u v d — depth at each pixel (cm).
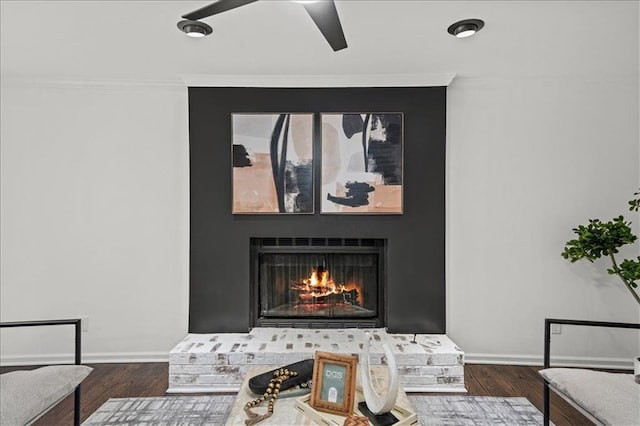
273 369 224
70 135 340
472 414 255
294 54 288
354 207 336
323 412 181
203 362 289
